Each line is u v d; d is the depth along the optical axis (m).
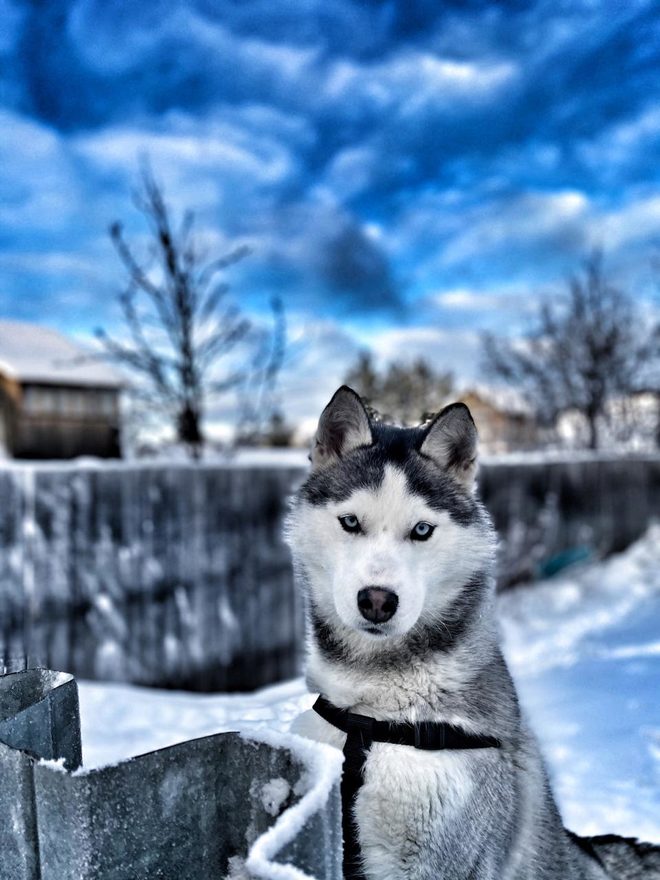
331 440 0.65
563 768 0.98
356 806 0.53
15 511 1.56
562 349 4.47
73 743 0.44
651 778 0.93
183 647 1.89
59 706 0.42
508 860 0.55
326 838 0.34
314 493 0.63
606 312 4.49
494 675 0.58
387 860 0.52
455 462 0.64
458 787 0.51
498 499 2.94
